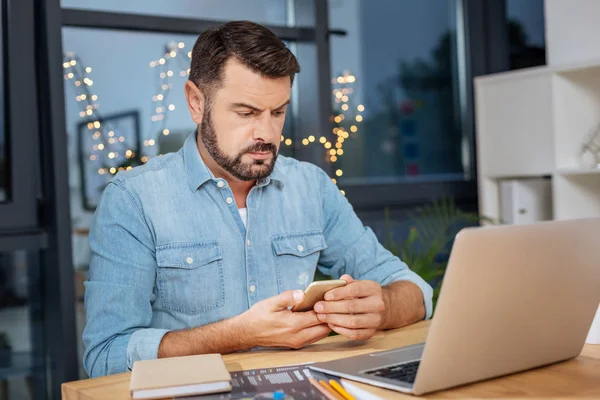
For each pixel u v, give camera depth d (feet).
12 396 8.47
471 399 3.46
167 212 5.17
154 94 9.06
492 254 3.43
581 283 3.93
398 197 10.60
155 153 9.08
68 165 8.13
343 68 10.23
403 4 10.76
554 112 9.31
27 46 8.27
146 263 5.03
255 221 5.47
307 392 3.57
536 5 11.14
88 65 8.65
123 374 4.13
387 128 10.62
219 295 5.27
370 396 3.55
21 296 8.50
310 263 5.69
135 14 8.73
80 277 8.65
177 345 4.45
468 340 3.52
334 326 4.50
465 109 11.34
